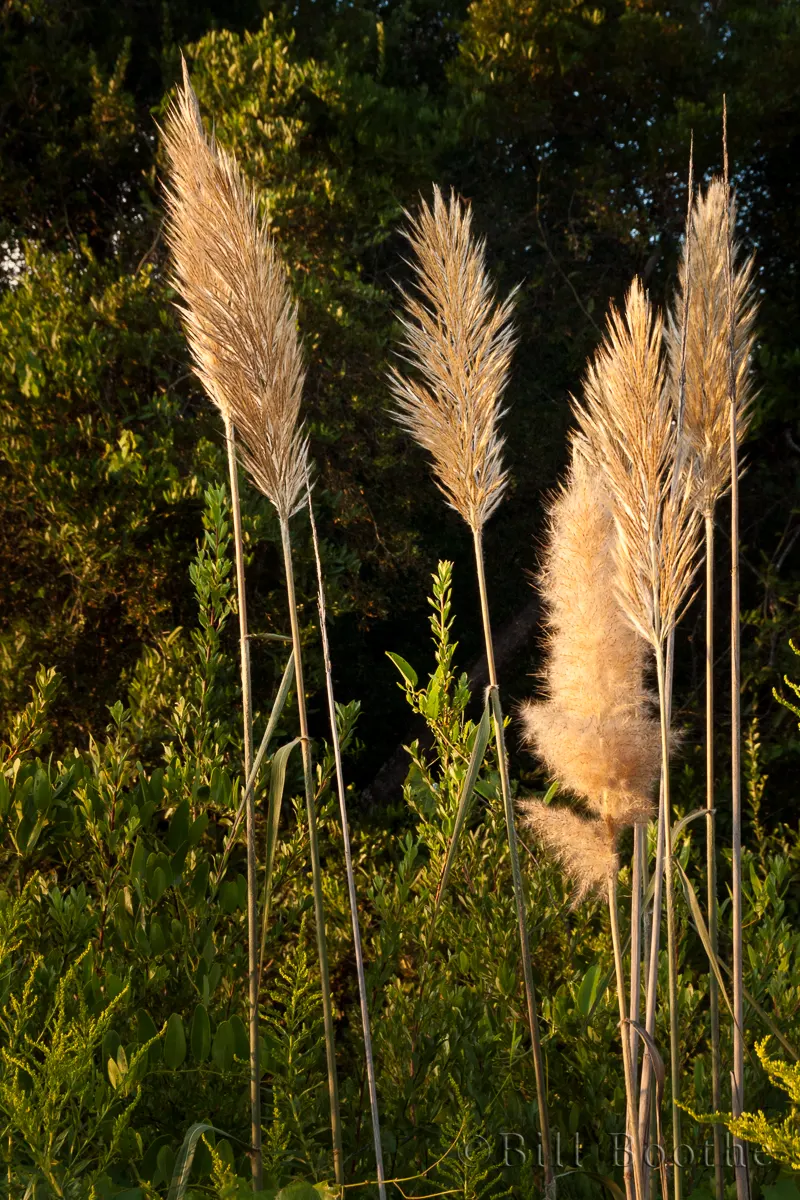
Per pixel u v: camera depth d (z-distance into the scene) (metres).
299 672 1.73
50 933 2.35
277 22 7.06
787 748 5.64
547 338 7.31
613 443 1.62
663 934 2.56
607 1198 2.12
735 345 1.87
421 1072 2.22
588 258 7.76
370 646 7.63
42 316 5.41
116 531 5.12
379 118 6.53
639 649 1.72
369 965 2.87
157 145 6.21
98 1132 1.81
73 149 6.83
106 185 7.00
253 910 1.71
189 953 2.33
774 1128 1.39
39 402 5.04
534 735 1.75
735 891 1.70
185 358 5.56
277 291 1.68
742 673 6.18
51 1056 1.45
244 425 1.67
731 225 1.85
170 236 1.68
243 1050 2.07
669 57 7.49
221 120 6.11
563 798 2.46
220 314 1.63
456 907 2.92
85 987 2.04
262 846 3.16
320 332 5.69
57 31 6.67
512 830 1.71
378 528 6.32
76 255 6.82
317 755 5.51
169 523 5.40
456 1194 1.97
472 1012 2.37
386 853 4.89
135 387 5.72
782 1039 1.76
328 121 6.62
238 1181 1.69
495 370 1.70
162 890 2.30
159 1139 1.93
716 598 7.13
